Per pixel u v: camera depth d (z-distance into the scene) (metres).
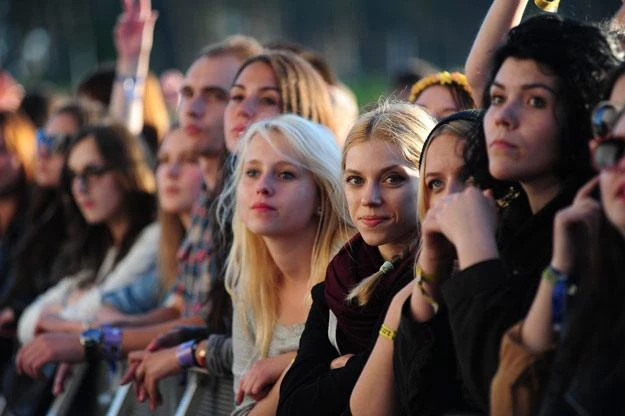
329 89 11.59
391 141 7.81
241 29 93.81
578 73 6.30
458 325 6.23
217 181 10.40
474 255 6.30
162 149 12.27
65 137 14.38
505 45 6.48
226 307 9.93
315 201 8.77
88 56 75.31
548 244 6.46
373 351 7.13
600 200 6.00
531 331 6.04
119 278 12.52
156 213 13.07
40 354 11.25
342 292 7.86
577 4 7.93
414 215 7.78
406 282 7.54
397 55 103.38
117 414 11.47
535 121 6.33
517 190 6.75
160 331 11.15
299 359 7.99
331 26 103.06
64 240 14.18
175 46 83.81
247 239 8.94
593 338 5.80
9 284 14.64
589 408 5.75
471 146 6.86
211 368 9.66
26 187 15.78
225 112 10.48
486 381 6.17
